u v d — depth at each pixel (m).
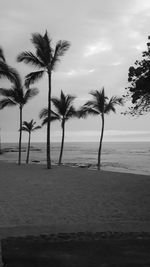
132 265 5.36
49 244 6.46
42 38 24.00
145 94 10.98
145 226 8.04
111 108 30.31
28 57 24.12
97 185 16.22
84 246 6.34
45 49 23.98
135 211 10.32
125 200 12.20
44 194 13.70
